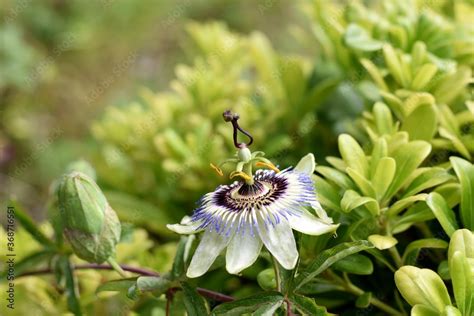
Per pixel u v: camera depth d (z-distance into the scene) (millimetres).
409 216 570
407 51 673
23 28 1757
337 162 596
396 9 700
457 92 627
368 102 689
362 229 570
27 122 1510
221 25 917
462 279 507
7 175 1393
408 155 572
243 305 531
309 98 732
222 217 529
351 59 710
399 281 517
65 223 562
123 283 568
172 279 563
